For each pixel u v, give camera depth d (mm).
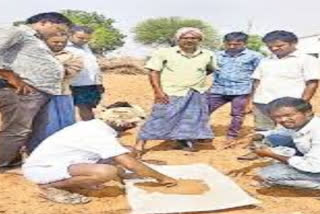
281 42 7625
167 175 6617
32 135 7168
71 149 5855
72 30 8734
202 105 8453
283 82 7664
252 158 7910
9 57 6582
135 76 21812
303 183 6105
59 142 5887
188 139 8414
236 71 9008
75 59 7207
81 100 8828
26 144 7238
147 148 8703
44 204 5961
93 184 5855
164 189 6113
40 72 6707
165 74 8344
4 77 6570
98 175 5758
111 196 6191
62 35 6980
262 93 7836
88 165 5797
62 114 7109
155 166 7074
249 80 9008
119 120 5801
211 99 9172
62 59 7098
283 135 6504
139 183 6305
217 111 12875
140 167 5934
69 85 7668
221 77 9086
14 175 6934
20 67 6617
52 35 6914
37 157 5941
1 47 6410
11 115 6867
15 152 7031
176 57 8289
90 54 8922
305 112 5941
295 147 6336
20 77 6617
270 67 7766
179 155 8258
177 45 8398
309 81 7520
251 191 6441
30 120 6895
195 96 8391
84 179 5816
